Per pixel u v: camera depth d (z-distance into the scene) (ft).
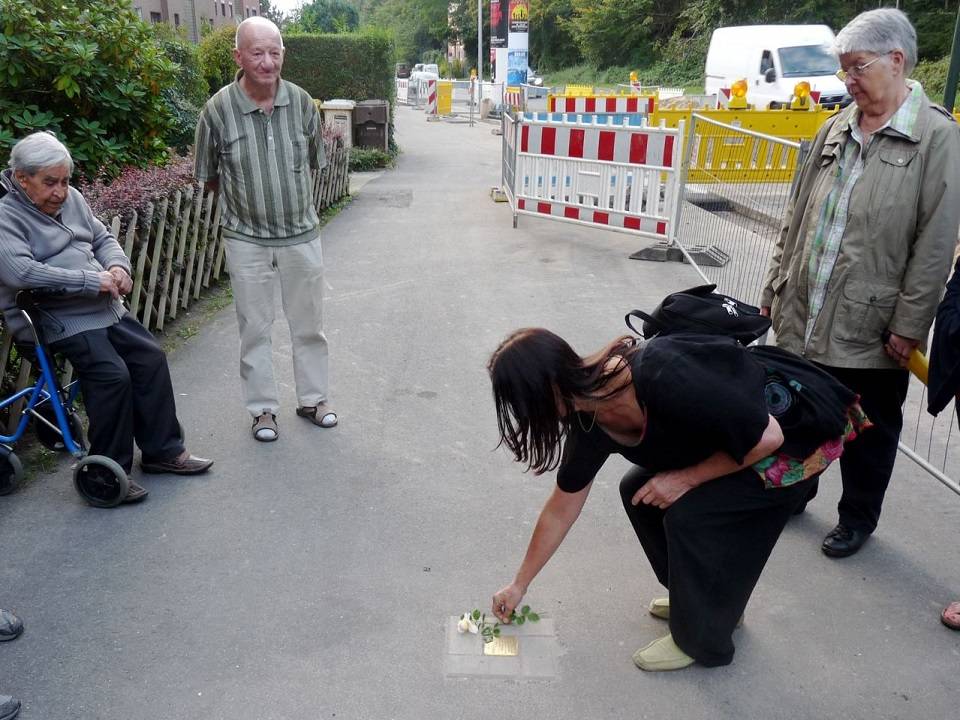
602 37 153.79
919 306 9.96
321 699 8.85
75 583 10.75
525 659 9.43
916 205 9.85
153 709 8.70
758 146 18.66
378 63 65.10
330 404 16.26
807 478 8.29
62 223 12.19
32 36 20.36
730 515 8.34
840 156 10.39
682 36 141.28
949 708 8.73
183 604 10.37
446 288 24.12
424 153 60.29
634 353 7.72
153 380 12.89
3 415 14.14
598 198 28.89
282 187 13.94
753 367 7.65
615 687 9.04
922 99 9.80
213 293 24.12
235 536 11.84
